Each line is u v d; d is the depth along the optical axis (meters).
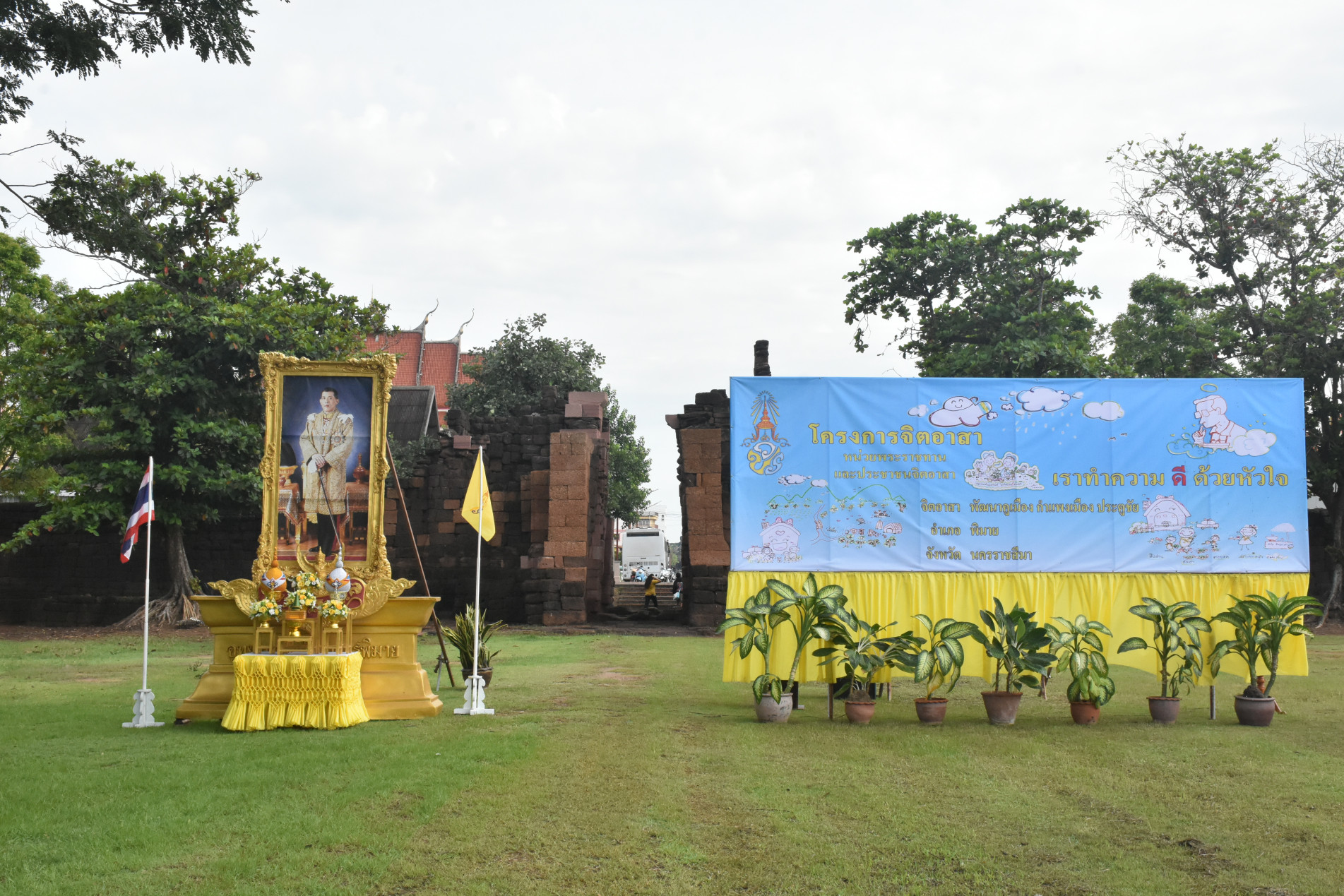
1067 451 11.31
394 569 26.62
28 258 29.69
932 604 11.13
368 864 5.47
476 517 11.39
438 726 9.77
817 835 6.11
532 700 11.78
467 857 5.64
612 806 6.66
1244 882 5.34
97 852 5.62
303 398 11.12
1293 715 10.77
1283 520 11.27
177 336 24.70
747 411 11.36
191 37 11.98
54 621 27.77
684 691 12.70
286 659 9.80
